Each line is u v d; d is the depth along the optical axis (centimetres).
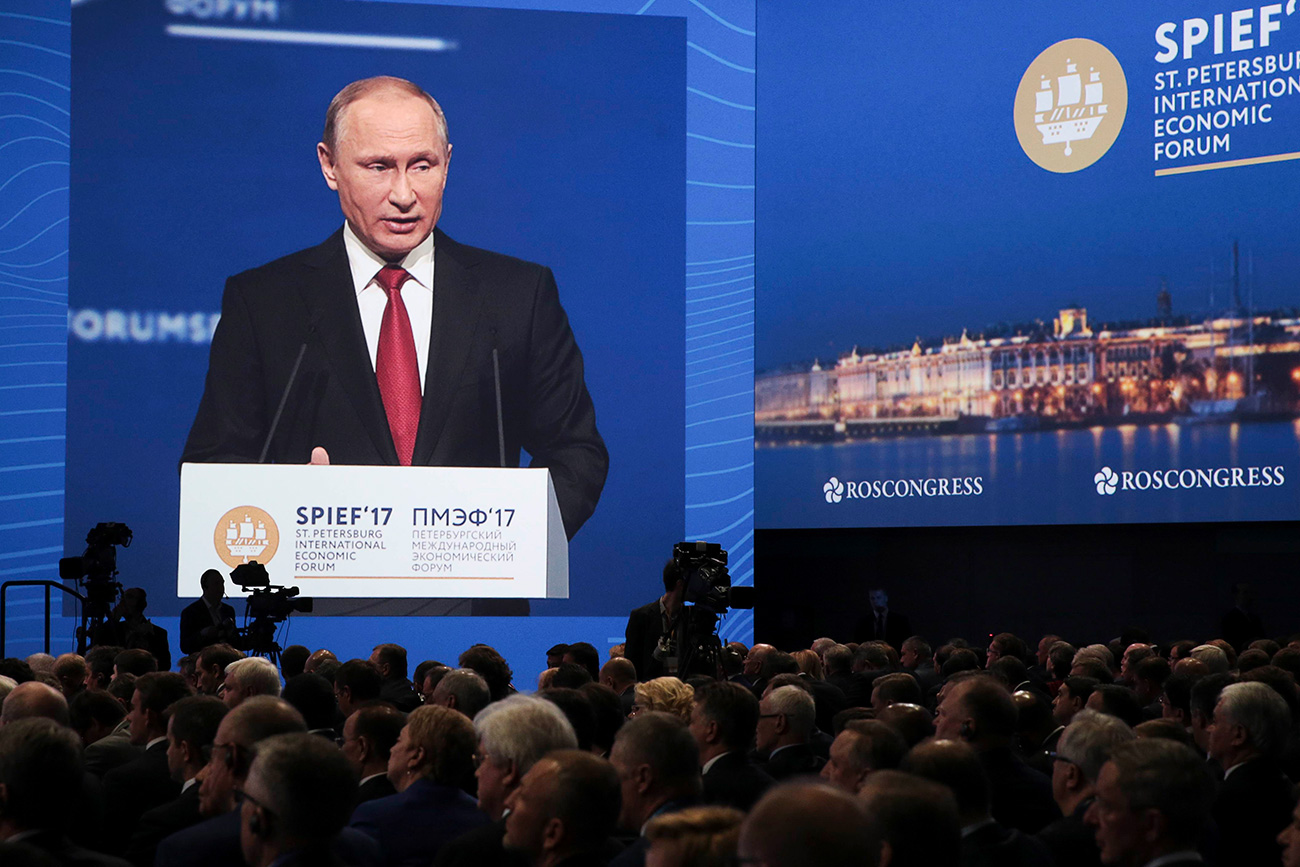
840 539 3600
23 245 3156
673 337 3381
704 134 3425
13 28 3184
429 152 3309
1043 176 3259
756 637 3625
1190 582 3262
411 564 3203
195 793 926
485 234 3328
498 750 793
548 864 641
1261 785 958
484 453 3272
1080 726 847
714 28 3441
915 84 3381
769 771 1052
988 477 3275
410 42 3328
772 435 3472
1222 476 3042
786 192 3481
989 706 971
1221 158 3075
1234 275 3047
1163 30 3147
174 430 3183
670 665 1731
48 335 3155
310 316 3244
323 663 1561
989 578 3469
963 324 3312
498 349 3300
